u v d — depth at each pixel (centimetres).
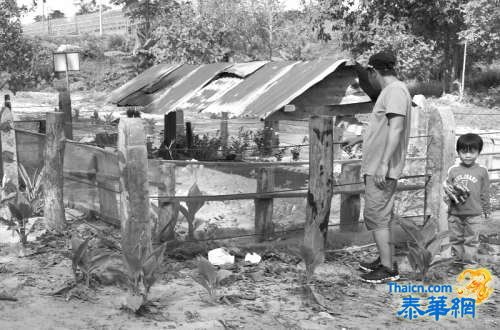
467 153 531
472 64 3897
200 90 922
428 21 3472
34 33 7294
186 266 516
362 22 3406
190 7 2652
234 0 3525
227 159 1199
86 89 4275
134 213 476
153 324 379
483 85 3862
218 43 2673
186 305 419
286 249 557
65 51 1149
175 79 1035
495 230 648
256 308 414
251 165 580
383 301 439
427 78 4009
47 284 466
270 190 586
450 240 549
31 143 749
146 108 939
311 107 786
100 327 372
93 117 1343
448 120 548
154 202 602
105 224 654
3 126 718
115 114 2230
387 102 459
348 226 605
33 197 726
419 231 492
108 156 630
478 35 3016
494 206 735
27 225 667
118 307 412
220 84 923
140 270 419
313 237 469
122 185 477
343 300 439
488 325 392
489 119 2520
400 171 473
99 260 454
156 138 1458
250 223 618
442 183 555
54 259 540
